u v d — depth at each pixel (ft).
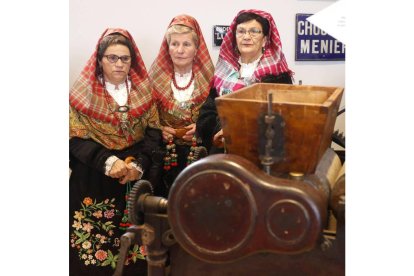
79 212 6.73
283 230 3.72
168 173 6.86
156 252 4.33
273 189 3.70
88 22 6.91
